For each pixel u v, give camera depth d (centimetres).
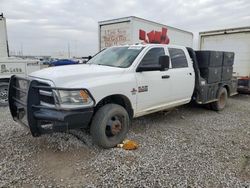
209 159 382
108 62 502
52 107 360
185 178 321
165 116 657
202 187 302
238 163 373
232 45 1084
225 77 753
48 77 375
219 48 1127
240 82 1031
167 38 1271
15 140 441
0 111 686
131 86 447
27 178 317
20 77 402
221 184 310
